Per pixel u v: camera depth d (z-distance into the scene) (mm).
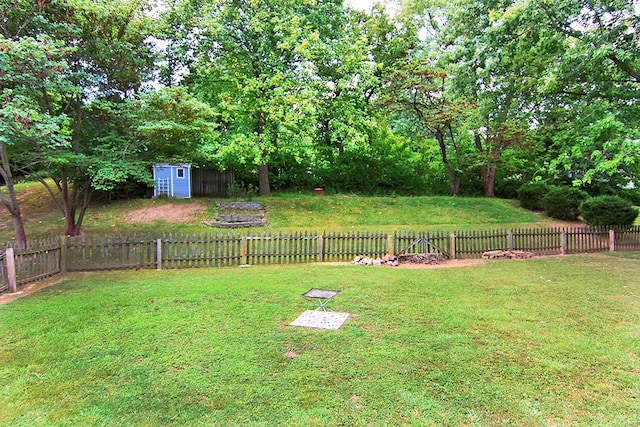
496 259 10453
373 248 10523
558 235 11500
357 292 6875
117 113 10461
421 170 25438
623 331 4934
